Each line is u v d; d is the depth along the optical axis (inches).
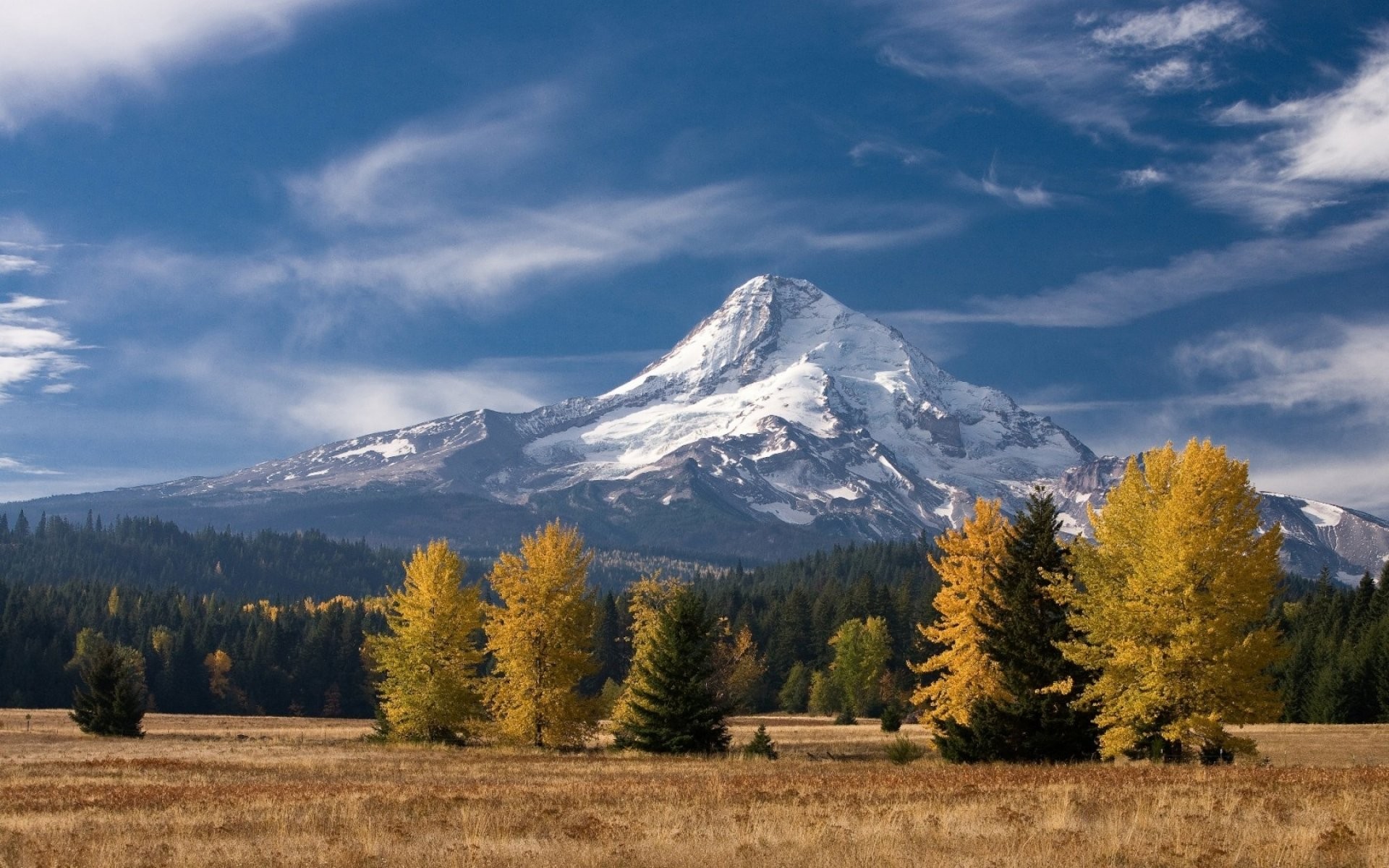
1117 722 1460.4
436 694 2305.6
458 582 2374.5
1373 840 655.1
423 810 981.2
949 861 623.8
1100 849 649.0
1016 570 1596.9
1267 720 1374.3
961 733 1608.0
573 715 2262.6
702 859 650.2
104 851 735.1
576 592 2293.3
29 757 1963.6
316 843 765.9
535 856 679.7
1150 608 1402.6
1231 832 713.0
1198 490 1409.9
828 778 1307.8
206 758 1918.1
